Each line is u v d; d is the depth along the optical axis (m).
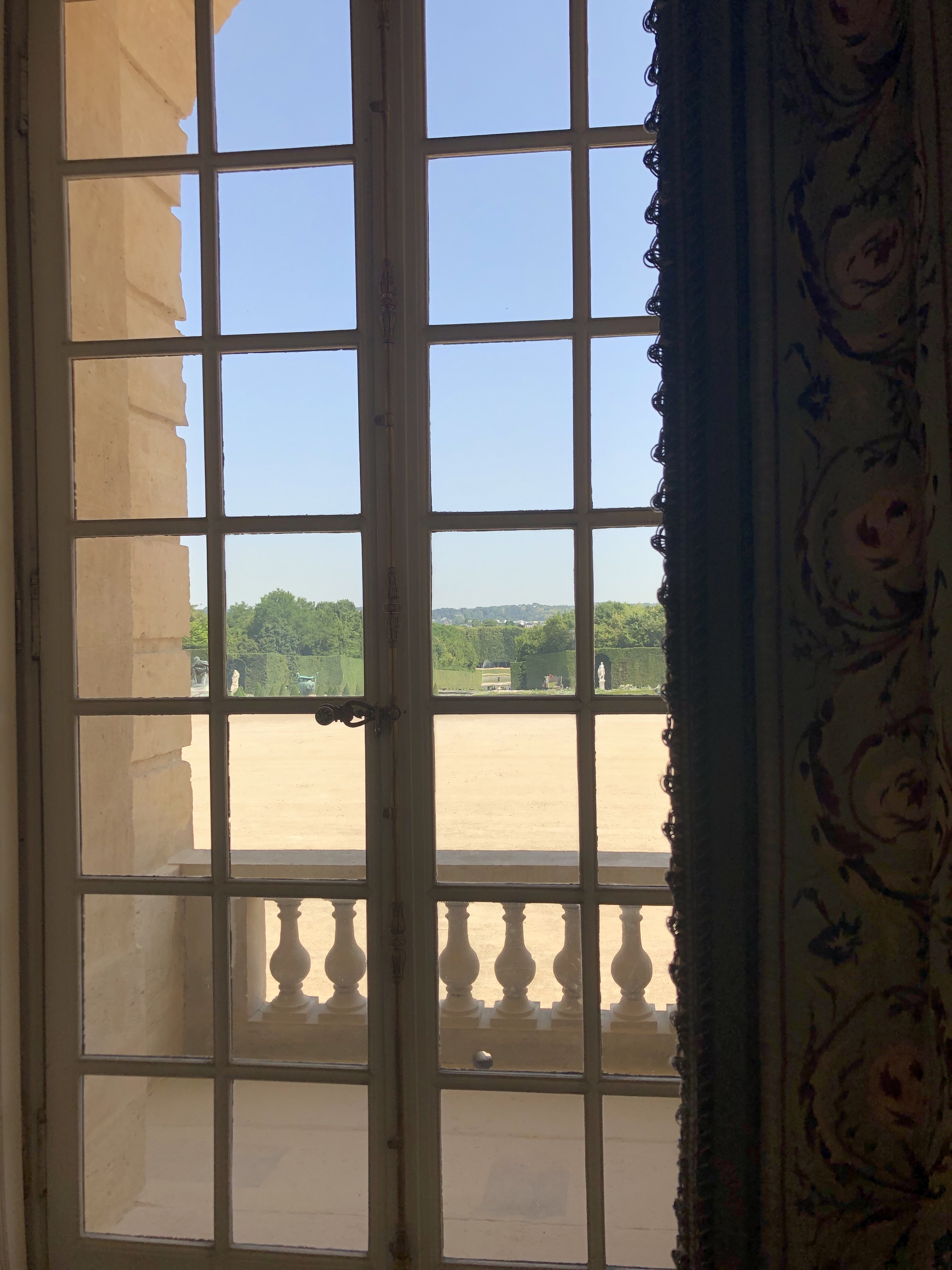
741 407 1.20
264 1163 1.71
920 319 1.08
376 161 1.47
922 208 1.08
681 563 1.20
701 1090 1.17
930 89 1.07
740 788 1.19
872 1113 1.16
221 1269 1.47
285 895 1.47
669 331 1.20
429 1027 1.43
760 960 1.17
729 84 1.20
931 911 1.09
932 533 1.07
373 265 1.47
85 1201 1.56
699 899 1.18
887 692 1.16
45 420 1.54
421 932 1.44
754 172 1.18
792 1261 1.16
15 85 1.53
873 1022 1.16
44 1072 1.52
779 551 1.17
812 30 1.18
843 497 1.17
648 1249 1.49
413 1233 1.42
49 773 1.53
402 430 1.46
